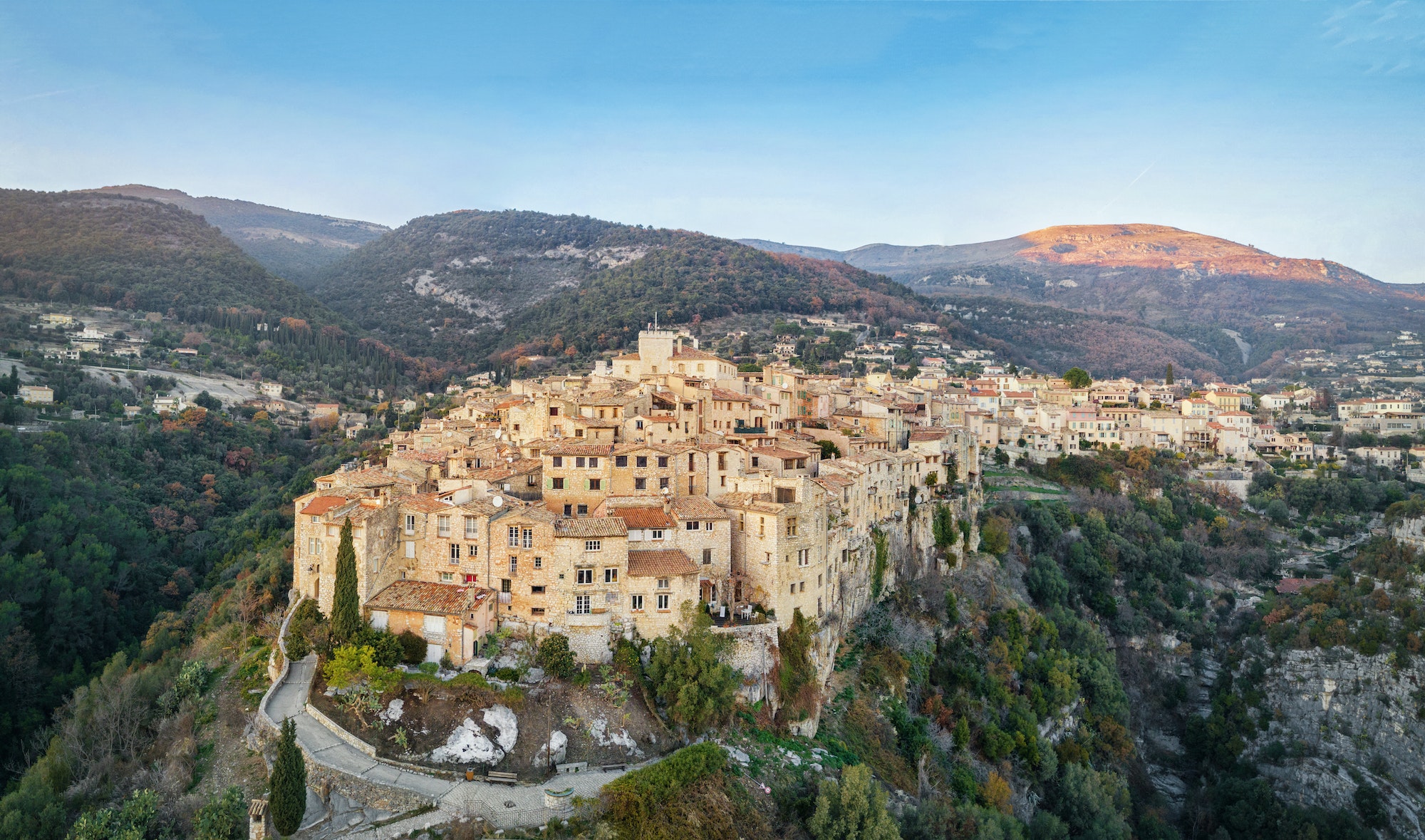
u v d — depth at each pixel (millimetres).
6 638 127562
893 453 155250
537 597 92562
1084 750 142375
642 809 74625
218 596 151000
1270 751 162375
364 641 89188
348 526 90188
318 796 74312
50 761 86812
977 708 130500
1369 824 146625
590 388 168500
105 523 174875
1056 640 159625
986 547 174625
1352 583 182625
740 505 106688
